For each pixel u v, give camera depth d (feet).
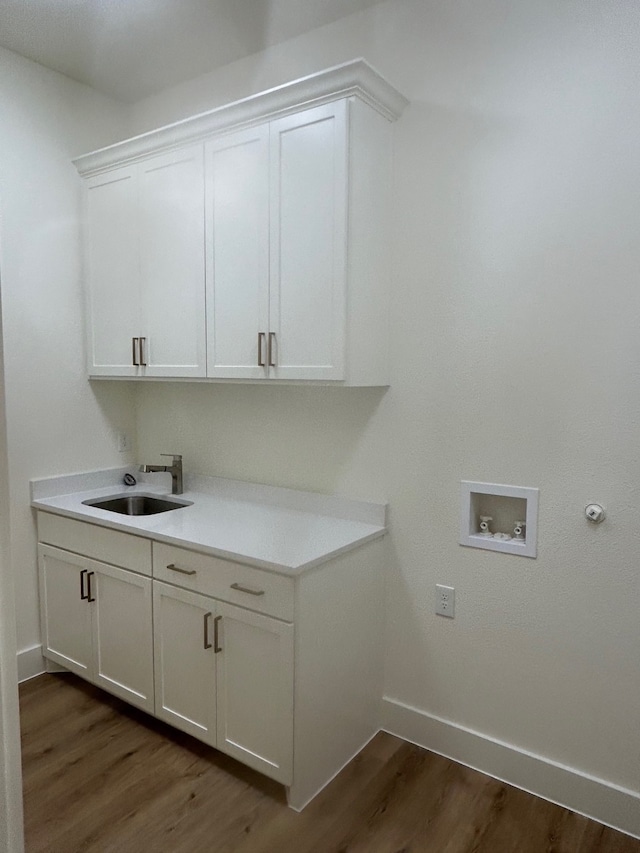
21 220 8.58
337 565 6.59
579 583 6.19
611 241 5.81
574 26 5.88
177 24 7.68
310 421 8.15
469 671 6.97
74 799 6.37
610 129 5.75
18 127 8.49
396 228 7.16
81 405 9.55
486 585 6.79
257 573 6.23
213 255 7.56
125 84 9.34
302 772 6.24
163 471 9.41
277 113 6.81
